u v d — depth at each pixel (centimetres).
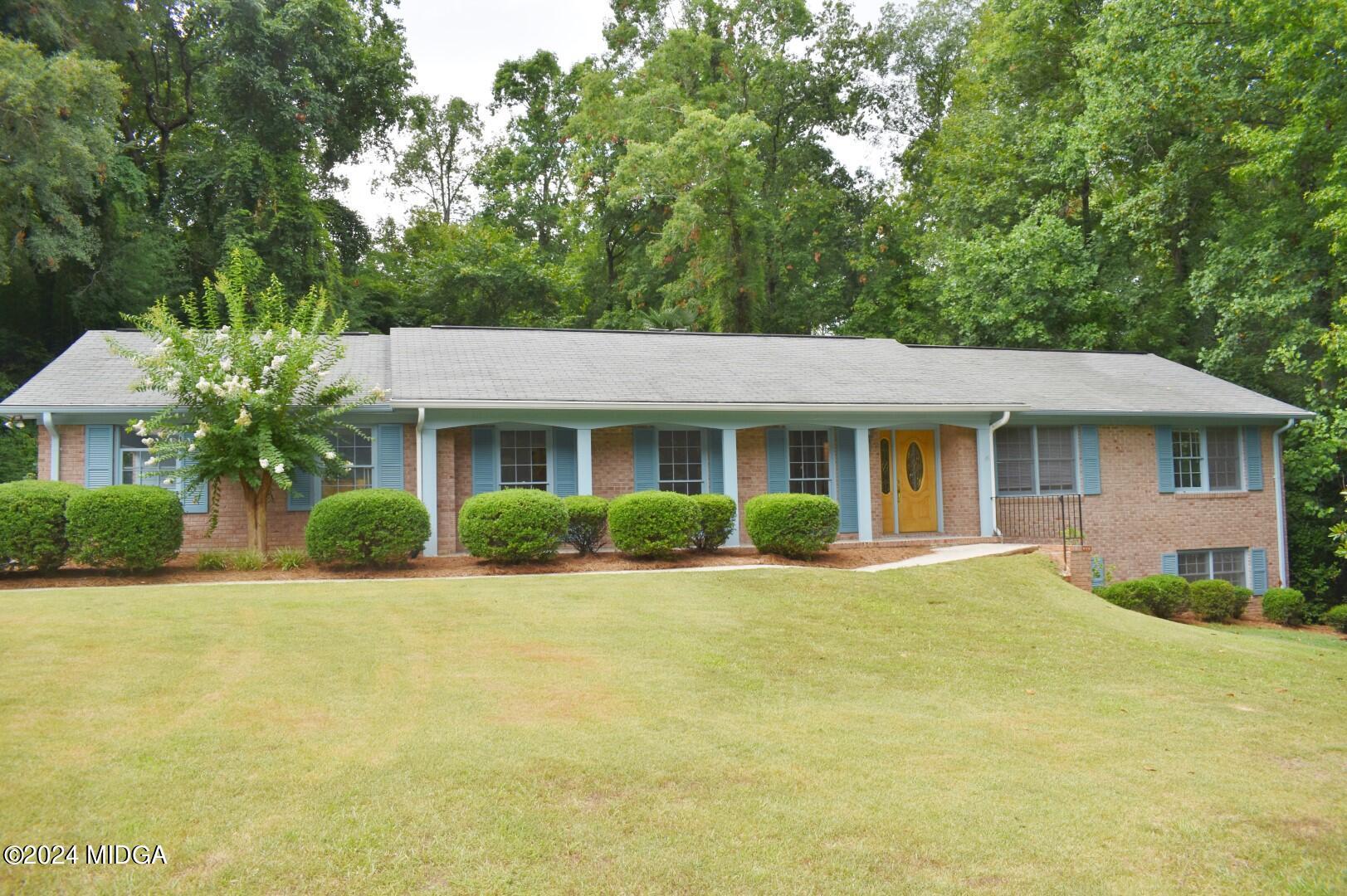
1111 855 489
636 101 3275
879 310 3506
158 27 2762
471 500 1352
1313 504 2222
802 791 550
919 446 1903
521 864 442
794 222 3534
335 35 2894
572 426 1568
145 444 1427
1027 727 723
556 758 576
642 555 1390
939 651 955
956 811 534
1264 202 2358
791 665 853
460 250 3512
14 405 1373
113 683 681
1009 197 2923
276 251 2661
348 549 1257
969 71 3494
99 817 466
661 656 839
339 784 520
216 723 609
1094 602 1277
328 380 1558
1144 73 2252
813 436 1805
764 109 3634
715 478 1739
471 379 1565
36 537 1196
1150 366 2255
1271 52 1936
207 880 413
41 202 2050
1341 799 591
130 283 2450
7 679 678
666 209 3431
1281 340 2238
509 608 989
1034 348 2716
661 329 3098
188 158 2716
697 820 501
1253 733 739
